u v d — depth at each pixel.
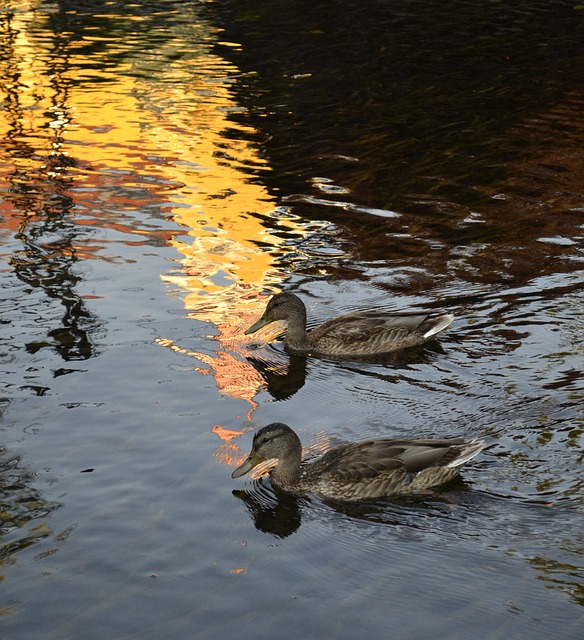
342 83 27.73
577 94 26.23
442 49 31.31
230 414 11.66
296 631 8.02
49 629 8.06
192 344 13.45
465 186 20.02
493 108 25.11
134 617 8.20
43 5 39.44
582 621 8.05
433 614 8.19
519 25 34.44
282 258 16.53
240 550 9.15
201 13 37.62
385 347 13.34
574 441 10.77
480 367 12.66
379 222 18.20
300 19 36.12
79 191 19.84
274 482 10.41
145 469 10.45
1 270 15.85
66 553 9.05
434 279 15.57
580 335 13.41
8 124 24.42
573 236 17.31
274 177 20.66
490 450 10.67
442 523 9.54
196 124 24.28
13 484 10.12
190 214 18.59
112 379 12.38
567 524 9.38
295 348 13.56
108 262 16.25
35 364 12.71
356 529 9.52
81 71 29.52
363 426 11.38
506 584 8.54
